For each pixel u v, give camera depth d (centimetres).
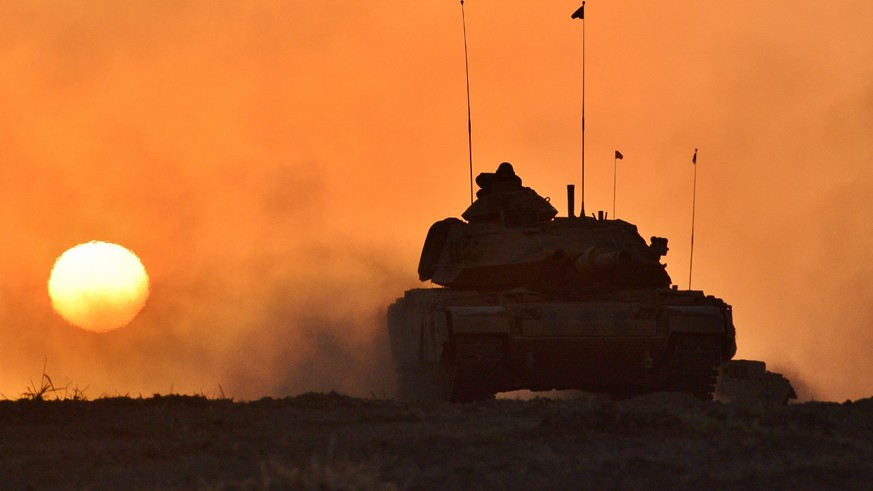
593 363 9106
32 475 3634
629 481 3506
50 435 4612
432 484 3453
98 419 5119
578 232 9950
